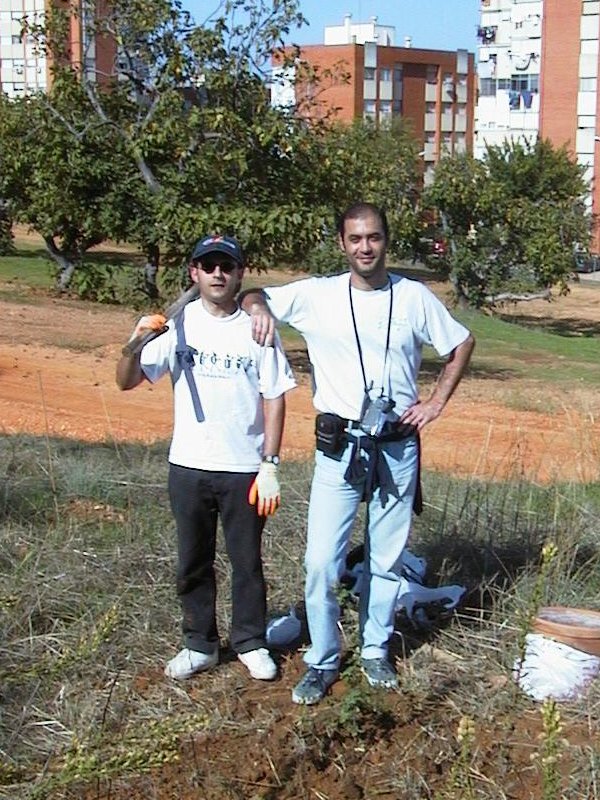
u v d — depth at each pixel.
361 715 4.23
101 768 3.32
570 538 5.76
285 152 17.42
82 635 4.78
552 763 3.11
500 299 35.41
